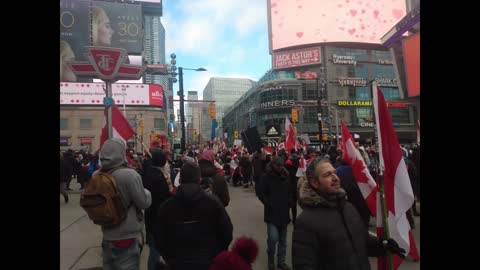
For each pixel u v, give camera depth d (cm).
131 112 7081
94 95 6900
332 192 251
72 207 1227
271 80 8144
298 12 8988
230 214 1059
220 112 11919
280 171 564
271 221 560
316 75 8469
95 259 625
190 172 315
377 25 9088
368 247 290
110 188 335
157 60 14950
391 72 9119
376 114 319
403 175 304
